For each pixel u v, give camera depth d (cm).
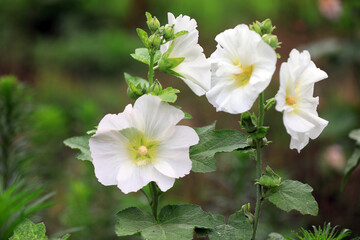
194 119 261
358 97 247
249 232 91
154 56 96
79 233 147
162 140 91
